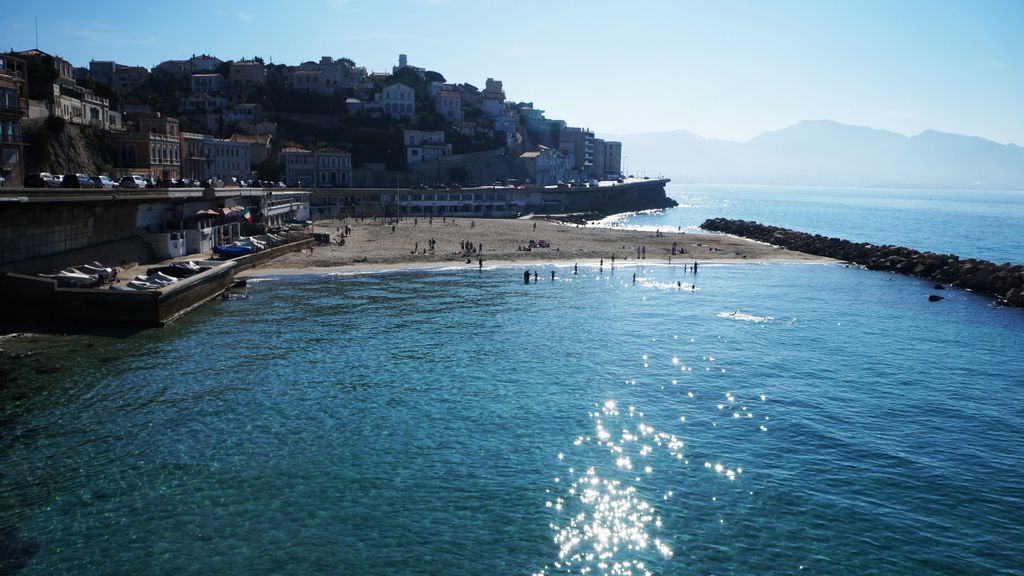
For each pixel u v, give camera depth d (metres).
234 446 36.09
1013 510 31.52
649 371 50.88
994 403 45.84
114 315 58.84
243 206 113.38
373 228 145.50
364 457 35.19
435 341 58.31
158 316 59.22
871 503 31.80
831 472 34.78
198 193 91.88
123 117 161.12
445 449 36.34
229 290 77.94
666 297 82.56
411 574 25.88
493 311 71.56
